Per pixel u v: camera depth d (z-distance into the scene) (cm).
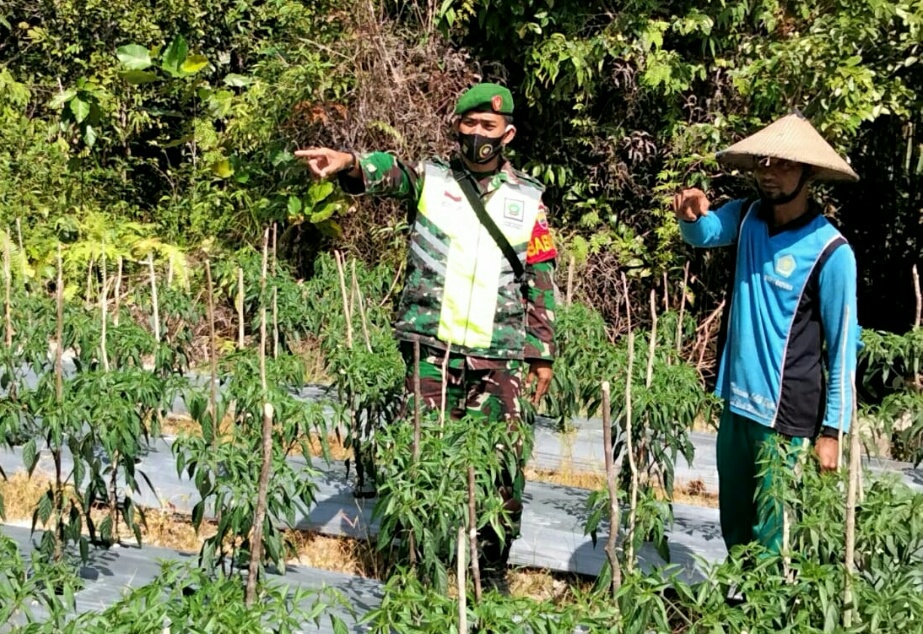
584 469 614
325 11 968
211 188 1034
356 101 952
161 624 287
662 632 296
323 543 501
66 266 914
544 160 1021
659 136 981
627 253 991
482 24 953
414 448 389
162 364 592
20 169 1003
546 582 475
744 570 337
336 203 931
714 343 984
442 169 429
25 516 510
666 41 988
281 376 523
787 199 384
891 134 1129
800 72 899
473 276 423
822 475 365
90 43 1144
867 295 1193
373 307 743
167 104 1171
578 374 609
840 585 315
